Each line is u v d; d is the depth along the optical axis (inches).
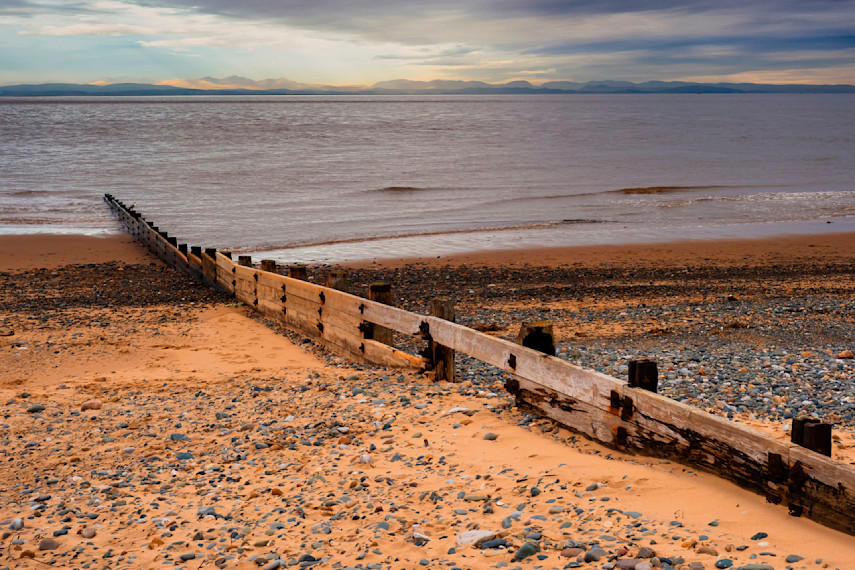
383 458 242.2
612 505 182.7
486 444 245.0
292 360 413.1
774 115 5590.6
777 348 407.2
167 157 1985.7
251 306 560.4
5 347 438.0
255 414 305.3
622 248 896.9
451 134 3107.8
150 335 475.5
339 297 417.1
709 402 287.4
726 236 981.2
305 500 210.5
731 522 163.9
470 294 629.6
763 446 172.6
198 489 225.5
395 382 342.3
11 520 203.5
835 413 272.4
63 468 247.1
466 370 363.3
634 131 3383.4
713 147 2448.3
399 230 1042.7
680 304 573.0
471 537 170.9
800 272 740.7
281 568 166.4
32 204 1220.5
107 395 343.0
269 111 5871.1
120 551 180.9
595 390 232.4
